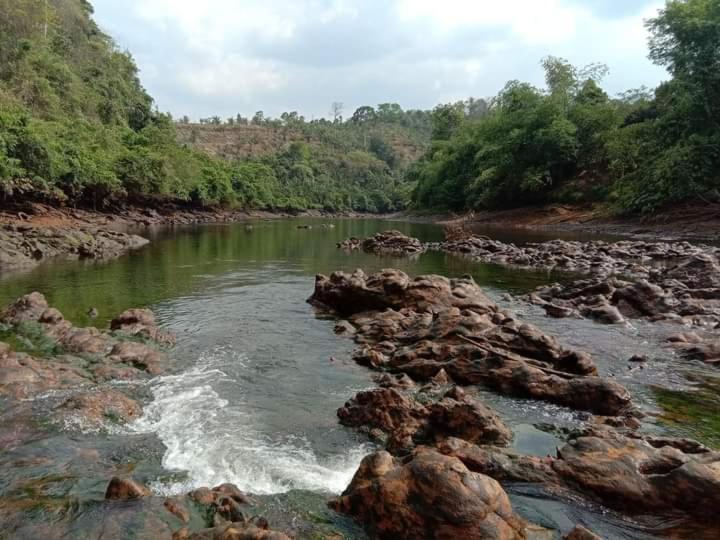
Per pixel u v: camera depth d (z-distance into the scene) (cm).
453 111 11612
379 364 1150
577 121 6550
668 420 855
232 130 18462
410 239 4047
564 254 3112
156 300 1819
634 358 1178
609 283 1847
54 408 839
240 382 1037
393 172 18125
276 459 729
